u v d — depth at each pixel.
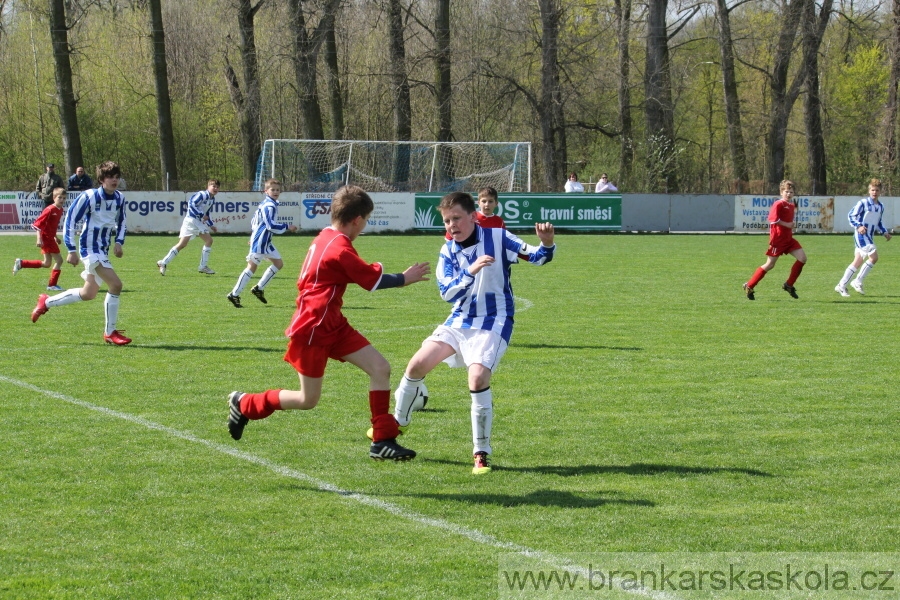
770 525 8.94
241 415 10.80
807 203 59.97
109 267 18.52
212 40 86.44
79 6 64.50
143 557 8.05
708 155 98.38
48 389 14.48
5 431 11.99
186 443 11.53
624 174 74.50
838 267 36.91
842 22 80.00
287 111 84.31
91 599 7.23
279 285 29.80
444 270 11.20
